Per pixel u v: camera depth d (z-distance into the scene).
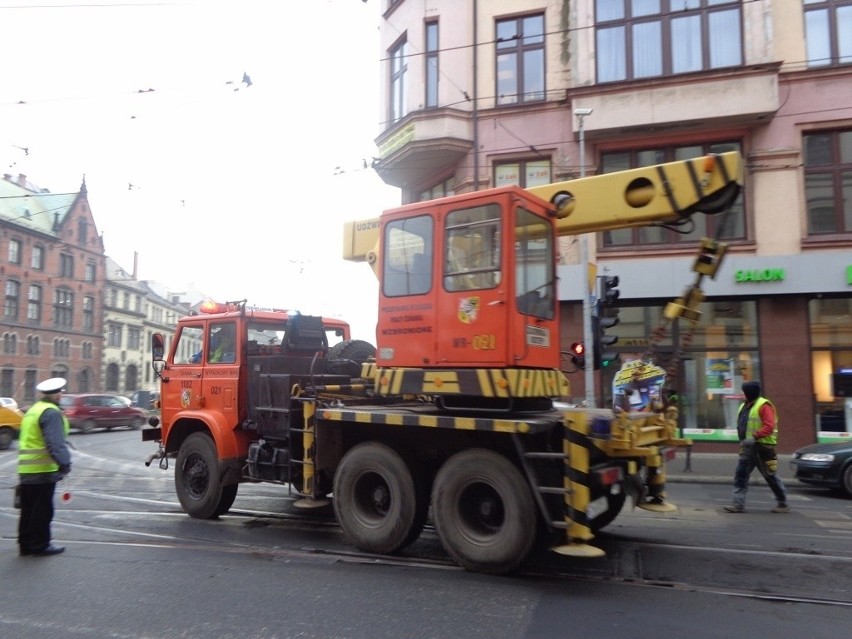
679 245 15.44
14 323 43.59
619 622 4.48
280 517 8.25
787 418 14.65
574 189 6.69
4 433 18.84
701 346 15.48
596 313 10.42
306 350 8.56
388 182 18.86
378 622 4.48
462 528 5.73
